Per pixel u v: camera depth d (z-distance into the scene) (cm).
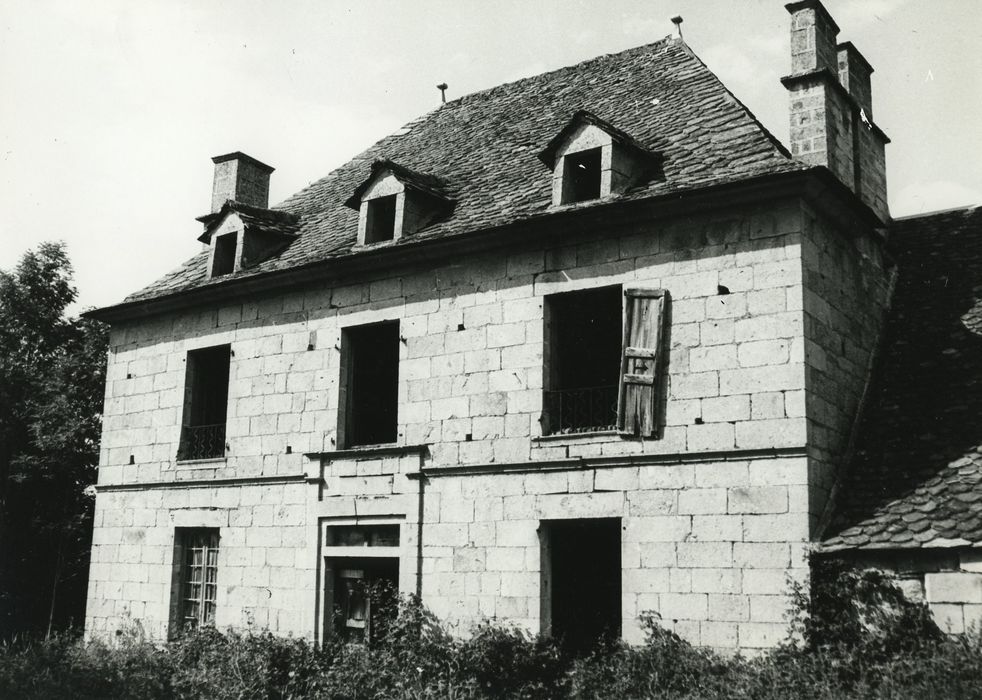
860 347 1343
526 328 1358
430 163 1784
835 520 1131
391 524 1442
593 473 1262
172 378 1770
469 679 1178
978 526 1032
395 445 1445
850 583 1076
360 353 1585
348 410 1547
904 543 1049
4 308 2611
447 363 1425
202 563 1672
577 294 1343
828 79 1355
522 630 1278
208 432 1748
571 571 1339
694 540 1173
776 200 1199
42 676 1369
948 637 1010
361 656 1323
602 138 1334
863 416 1286
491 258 1412
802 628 1066
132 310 1823
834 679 988
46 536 2438
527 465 1314
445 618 1348
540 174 1513
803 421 1128
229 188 2005
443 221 1516
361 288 1546
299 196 1984
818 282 1220
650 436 1220
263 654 1318
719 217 1234
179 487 1706
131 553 1752
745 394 1173
